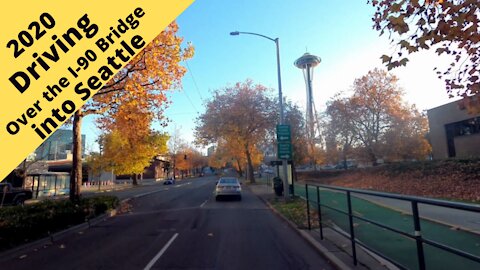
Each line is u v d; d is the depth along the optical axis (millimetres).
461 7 5191
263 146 57750
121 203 21031
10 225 9094
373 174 32406
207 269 7066
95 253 8672
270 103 48000
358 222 11555
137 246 9414
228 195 24328
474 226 9047
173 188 43500
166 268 7168
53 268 7340
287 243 9500
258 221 13875
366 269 6480
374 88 43656
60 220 11734
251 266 7246
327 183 40719
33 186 35969
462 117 31594
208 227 12469
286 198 20250
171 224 13367
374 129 44625
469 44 5988
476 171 19703
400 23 5398
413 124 43906
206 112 48531
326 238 9445
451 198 17172
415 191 21281
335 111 47500
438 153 34531
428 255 7344
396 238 8961
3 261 7992
